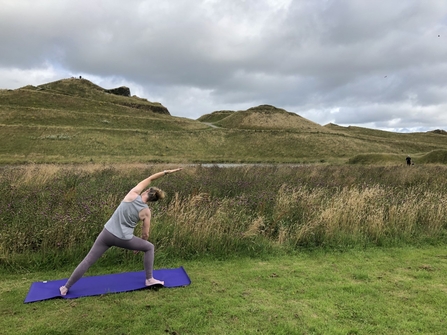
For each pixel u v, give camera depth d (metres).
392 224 7.14
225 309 3.85
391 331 3.47
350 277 4.92
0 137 46.03
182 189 9.38
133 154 48.56
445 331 3.48
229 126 95.44
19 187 9.29
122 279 4.67
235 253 5.90
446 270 5.21
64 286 4.16
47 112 68.12
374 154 39.12
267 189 10.11
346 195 8.64
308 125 98.62
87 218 6.08
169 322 3.56
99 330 3.40
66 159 36.53
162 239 5.84
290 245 6.33
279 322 3.59
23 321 3.54
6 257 5.06
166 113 116.88
